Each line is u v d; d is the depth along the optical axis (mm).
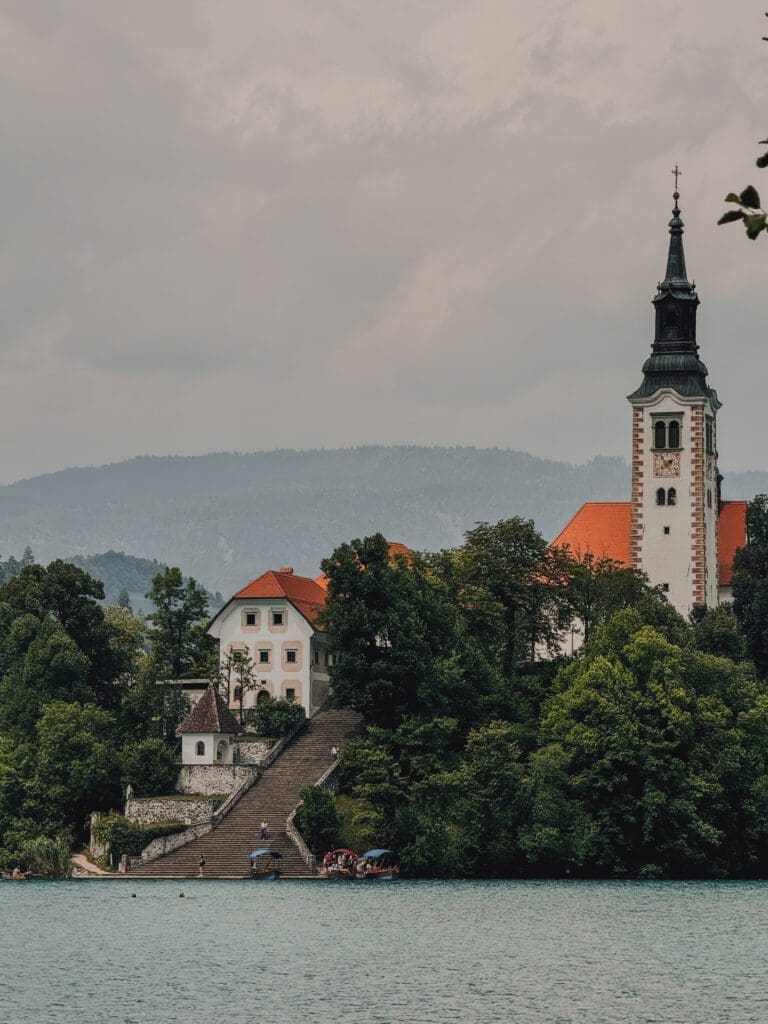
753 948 155625
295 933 165625
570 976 140625
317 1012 125750
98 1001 130000
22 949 155250
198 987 135750
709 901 195250
